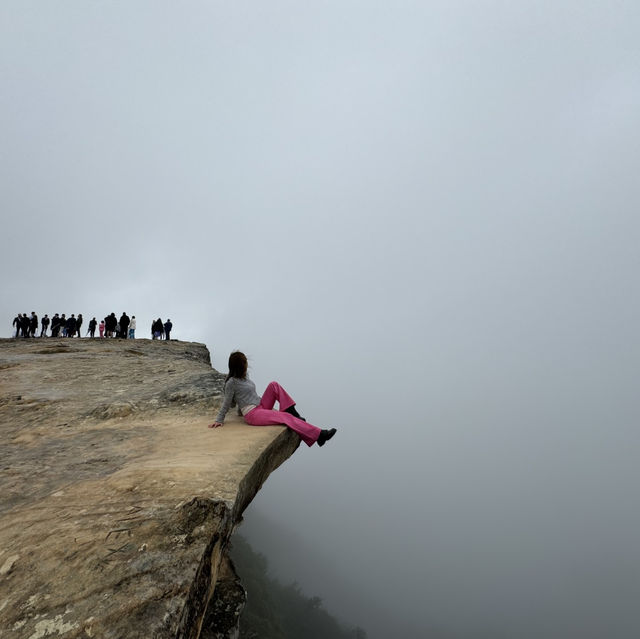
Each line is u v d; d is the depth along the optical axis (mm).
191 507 2484
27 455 4086
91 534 2268
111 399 6578
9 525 2506
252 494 3859
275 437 4207
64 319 26656
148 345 17297
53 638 1547
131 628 1606
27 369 9578
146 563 2006
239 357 5141
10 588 1862
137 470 3199
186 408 6113
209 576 2199
